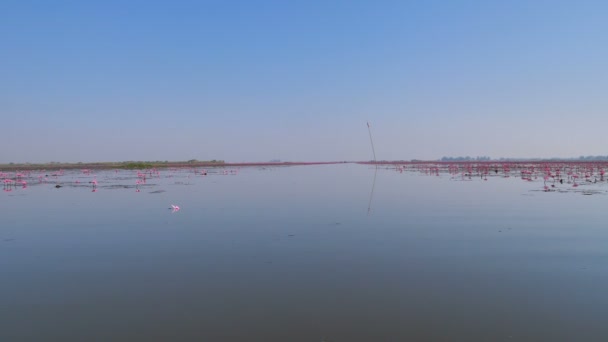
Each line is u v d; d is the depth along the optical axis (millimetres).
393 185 44156
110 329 9023
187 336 8688
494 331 8797
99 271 12867
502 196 31797
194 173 80562
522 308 9875
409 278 11930
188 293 10953
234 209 25844
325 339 8523
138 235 18016
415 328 8945
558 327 8945
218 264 13438
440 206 26297
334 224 20234
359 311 9781
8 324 9297
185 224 20578
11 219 22438
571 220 20688
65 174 75125
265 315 9617
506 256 14078
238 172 88438
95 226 20234
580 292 10812
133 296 10797
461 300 10359
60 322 9367
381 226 19562
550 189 37406
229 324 9195
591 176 55938
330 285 11398
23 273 12742
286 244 16062
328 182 50969
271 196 33812
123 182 51594
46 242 16828
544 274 12203
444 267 12930
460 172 73375
